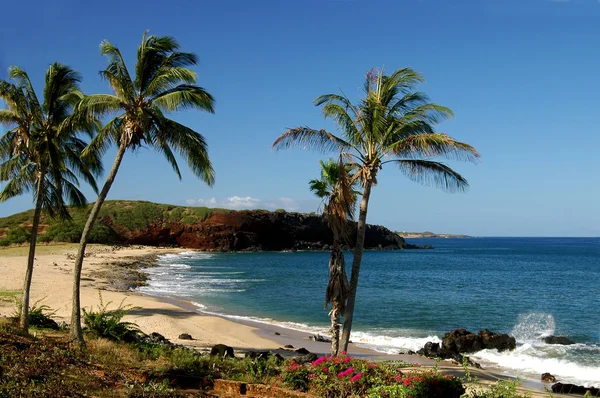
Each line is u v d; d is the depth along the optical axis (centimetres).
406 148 1303
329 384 934
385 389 855
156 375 960
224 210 12194
